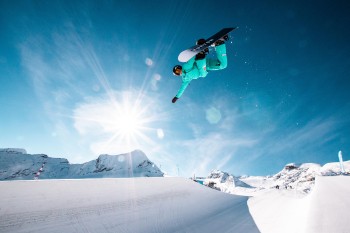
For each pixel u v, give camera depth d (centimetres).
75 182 578
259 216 777
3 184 461
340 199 618
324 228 382
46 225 445
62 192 530
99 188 619
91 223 510
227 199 1184
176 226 644
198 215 786
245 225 659
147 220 620
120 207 611
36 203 468
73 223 482
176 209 769
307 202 782
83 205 538
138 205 673
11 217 418
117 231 525
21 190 471
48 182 529
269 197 1362
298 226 479
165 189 866
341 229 358
